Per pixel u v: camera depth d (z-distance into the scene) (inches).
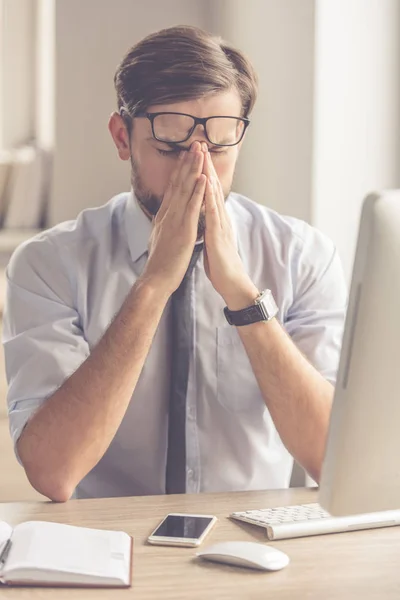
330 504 44.6
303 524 53.9
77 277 77.3
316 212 108.7
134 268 78.2
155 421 77.0
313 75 107.0
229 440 77.9
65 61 153.5
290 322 80.1
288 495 62.2
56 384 72.1
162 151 69.9
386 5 110.2
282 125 115.2
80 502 60.6
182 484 75.5
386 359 42.9
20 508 59.0
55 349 73.3
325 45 107.0
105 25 153.1
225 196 71.7
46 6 170.4
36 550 47.9
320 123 107.9
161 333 76.6
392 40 111.1
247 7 127.5
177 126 69.0
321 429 68.6
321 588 46.4
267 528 53.3
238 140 71.4
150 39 69.7
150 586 46.5
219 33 145.4
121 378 65.2
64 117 154.9
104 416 64.6
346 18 108.0
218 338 77.7
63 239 78.3
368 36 109.8
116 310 77.7
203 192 67.8
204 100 68.7
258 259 80.6
